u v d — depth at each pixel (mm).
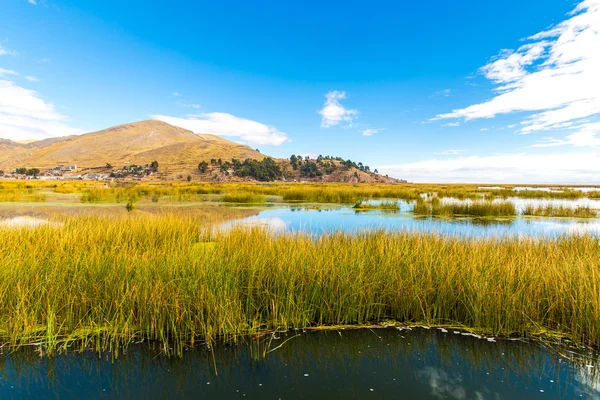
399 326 4504
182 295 4164
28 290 4254
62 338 3947
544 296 4492
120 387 3203
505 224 13031
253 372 3475
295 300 4594
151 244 7172
